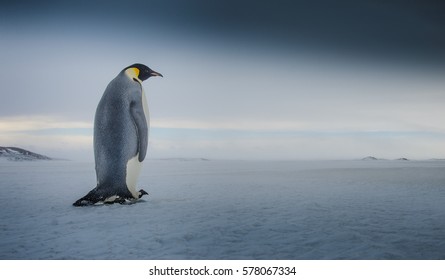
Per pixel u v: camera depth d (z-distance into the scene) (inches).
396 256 154.9
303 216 239.6
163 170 771.4
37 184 443.8
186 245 172.4
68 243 175.3
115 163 288.7
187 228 203.9
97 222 218.2
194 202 297.4
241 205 282.2
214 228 204.4
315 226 209.2
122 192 292.4
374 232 194.1
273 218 232.2
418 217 234.8
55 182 472.4
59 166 992.2
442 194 346.9
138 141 298.2
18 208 267.3
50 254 159.6
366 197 328.8
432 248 165.0
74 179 520.1
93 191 284.4
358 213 249.9
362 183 453.7
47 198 320.5
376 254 157.2
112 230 199.2
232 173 656.4
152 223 216.1
